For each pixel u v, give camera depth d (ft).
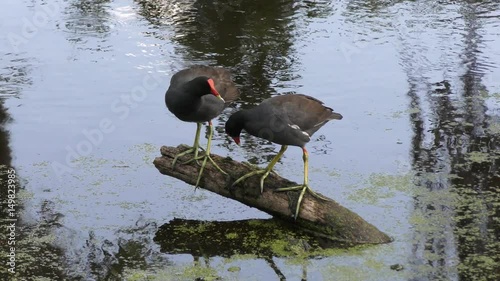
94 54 52.70
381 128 43.01
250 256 31.73
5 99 46.37
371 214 34.35
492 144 40.86
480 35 55.67
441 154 39.93
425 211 34.53
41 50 53.47
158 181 38.24
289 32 56.65
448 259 30.83
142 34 56.13
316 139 42.04
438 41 54.80
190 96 32.35
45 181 38.09
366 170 38.50
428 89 47.73
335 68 50.70
